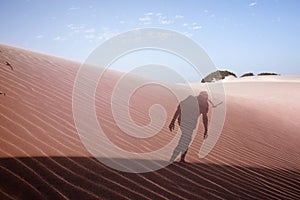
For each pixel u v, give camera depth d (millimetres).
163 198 3115
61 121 4773
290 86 29812
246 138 7078
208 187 3641
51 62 9523
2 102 4836
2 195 2570
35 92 5867
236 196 3533
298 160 6270
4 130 3883
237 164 4855
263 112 12859
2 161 3129
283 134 9055
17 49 10469
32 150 3541
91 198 2816
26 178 2920
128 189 3156
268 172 4777
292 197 3867
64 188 2891
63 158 3541
